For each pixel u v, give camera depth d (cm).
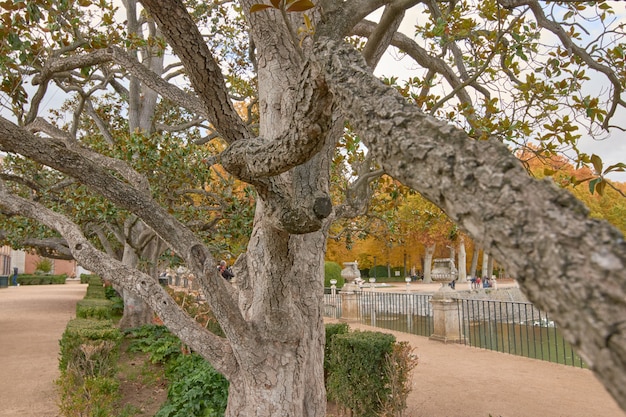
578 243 65
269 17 337
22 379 719
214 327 905
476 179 81
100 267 314
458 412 558
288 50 340
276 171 186
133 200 282
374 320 1369
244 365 290
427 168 89
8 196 356
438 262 1074
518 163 80
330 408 585
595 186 298
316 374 328
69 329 660
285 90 333
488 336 1361
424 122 96
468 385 670
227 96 248
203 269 267
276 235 256
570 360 949
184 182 762
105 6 553
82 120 1305
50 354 894
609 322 58
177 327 308
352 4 274
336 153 584
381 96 109
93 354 611
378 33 312
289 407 292
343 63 129
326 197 217
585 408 568
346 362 532
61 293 2498
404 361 519
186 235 283
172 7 206
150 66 1143
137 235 1073
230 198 770
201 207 800
